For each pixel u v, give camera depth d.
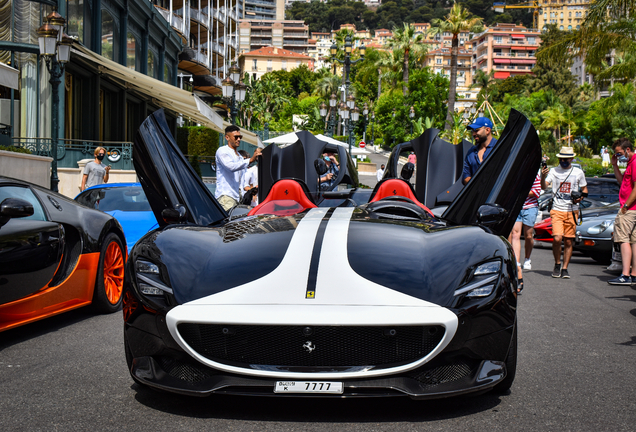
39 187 4.54
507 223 3.90
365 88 78.94
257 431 2.47
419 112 59.84
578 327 4.68
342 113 26.28
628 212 6.70
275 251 3.02
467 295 2.64
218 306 2.58
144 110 23.52
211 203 4.28
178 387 2.62
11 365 3.46
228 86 15.26
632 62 17.39
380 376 2.53
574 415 2.68
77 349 3.83
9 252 3.79
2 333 4.29
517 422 2.58
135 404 2.79
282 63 141.50
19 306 3.90
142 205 7.58
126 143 17.91
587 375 3.34
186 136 29.00
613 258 7.41
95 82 18.44
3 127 13.45
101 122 19.83
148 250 3.00
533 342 4.16
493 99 115.00
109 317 4.89
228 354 2.59
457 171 5.71
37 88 15.21
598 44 16.62
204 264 2.93
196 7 44.66
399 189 4.70
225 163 6.72
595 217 9.45
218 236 3.34
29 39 15.18
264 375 2.52
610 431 2.48
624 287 6.83
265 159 5.70
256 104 78.25
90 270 4.75
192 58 40.38
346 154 6.59
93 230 4.81
